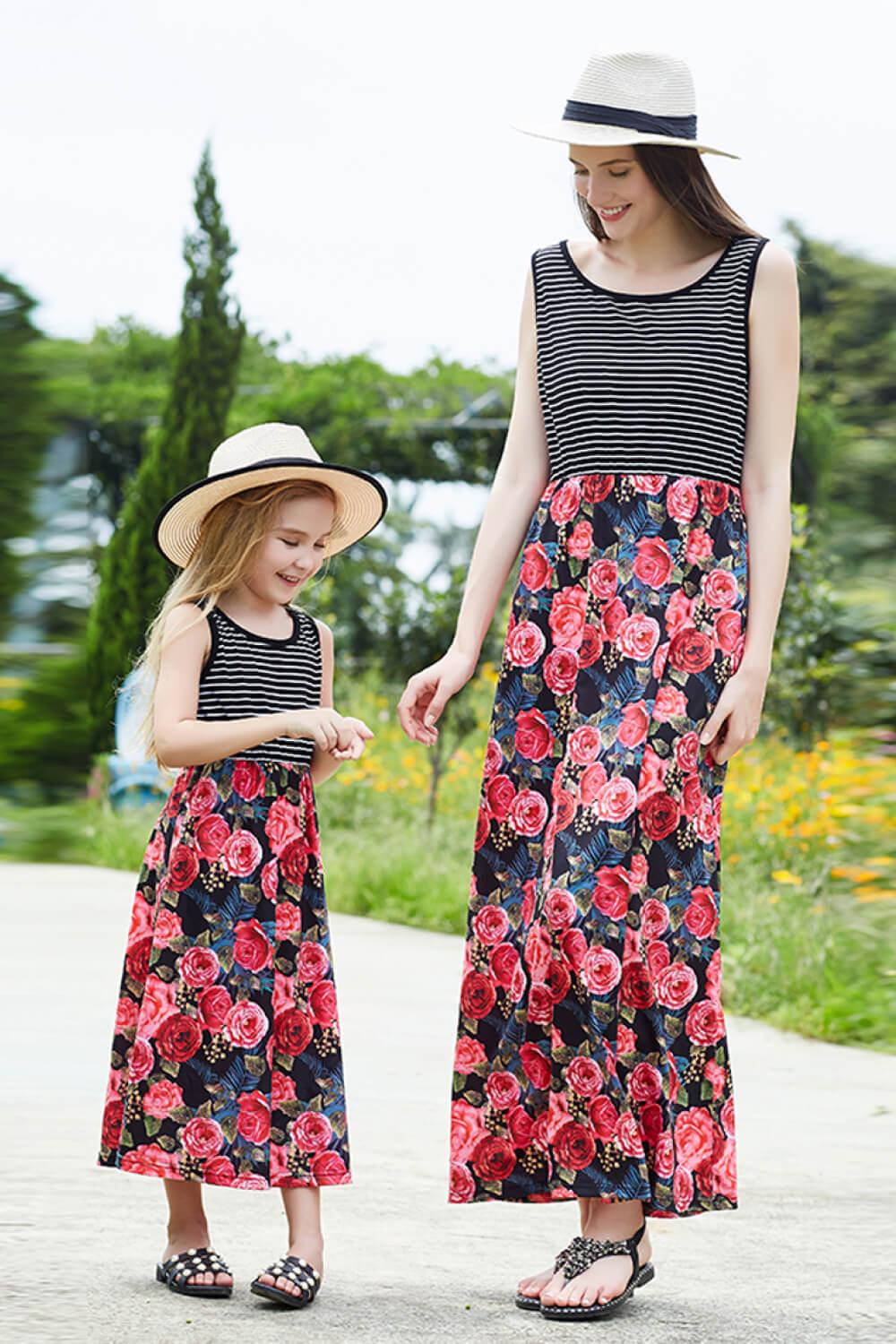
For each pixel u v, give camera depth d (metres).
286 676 2.99
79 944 6.88
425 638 9.29
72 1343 2.36
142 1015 2.84
